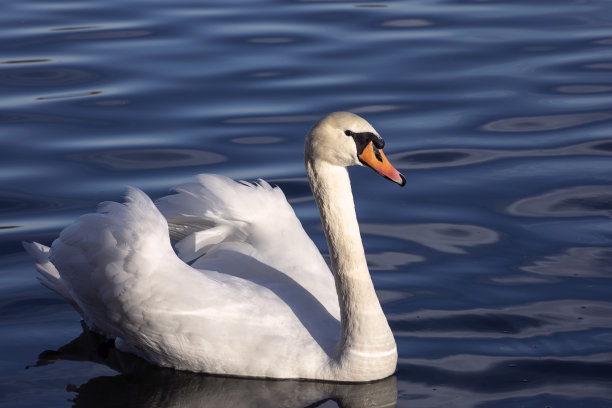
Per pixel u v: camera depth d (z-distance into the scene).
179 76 20.41
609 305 12.56
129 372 11.65
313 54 21.52
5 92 19.66
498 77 20.23
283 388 11.21
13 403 10.77
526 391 10.84
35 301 13.02
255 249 12.35
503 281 13.20
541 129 17.91
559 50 21.56
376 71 20.59
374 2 25.50
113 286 11.41
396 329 12.21
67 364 11.71
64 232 12.02
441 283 13.22
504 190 15.76
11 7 25.11
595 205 15.17
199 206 12.34
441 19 23.78
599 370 11.21
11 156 17.02
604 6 24.69
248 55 21.50
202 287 11.36
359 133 10.77
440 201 15.52
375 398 10.86
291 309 11.62
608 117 18.31
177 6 25.27
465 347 11.79
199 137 17.77
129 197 11.80
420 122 18.25
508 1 25.34
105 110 18.91
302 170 16.56
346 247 11.12
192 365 11.56
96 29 23.19
